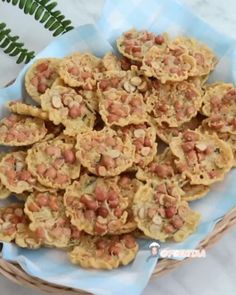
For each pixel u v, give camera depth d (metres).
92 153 0.53
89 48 0.59
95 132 0.54
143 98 0.57
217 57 0.59
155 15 0.61
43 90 0.57
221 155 0.53
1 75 0.65
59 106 0.55
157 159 0.54
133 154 0.53
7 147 0.55
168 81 0.57
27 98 0.57
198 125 0.57
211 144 0.54
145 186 0.51
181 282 0.53
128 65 0.59
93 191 0.52
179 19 0.61
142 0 0.60
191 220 0.50
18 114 0.56
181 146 0.54
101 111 0.55
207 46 0.60
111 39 0.60
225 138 0.55
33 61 0.58
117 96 0.56
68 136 0.54
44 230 0.50
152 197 0.51
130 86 0.57
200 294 0.52
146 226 0.50
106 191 0.51
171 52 0.58
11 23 0.68
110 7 0.60
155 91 0.57
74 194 0.51
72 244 0.50
